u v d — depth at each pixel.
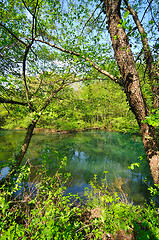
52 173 5.06
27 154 9.98
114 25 1.91
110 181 7.18
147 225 2.39
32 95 4.16
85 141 15.59
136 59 2.83
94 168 8.88
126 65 1.83
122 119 9.59
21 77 4.28
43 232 1.52
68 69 4.24
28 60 4.56
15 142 13.70
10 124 6.92
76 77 4.27
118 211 2.31
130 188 6.32
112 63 3.66
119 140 15.43
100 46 3.34
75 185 6.66
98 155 11.28
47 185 3.30
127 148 12.41
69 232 2.13
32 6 3.32
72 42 3.79
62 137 17.36
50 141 14.95
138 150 11.54
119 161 9.87
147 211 3.08
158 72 2.86
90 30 3.67
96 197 4.29
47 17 3.54
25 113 3.25
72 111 5.28
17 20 3.76
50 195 2.38
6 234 1.42
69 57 4.12
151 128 1.84
